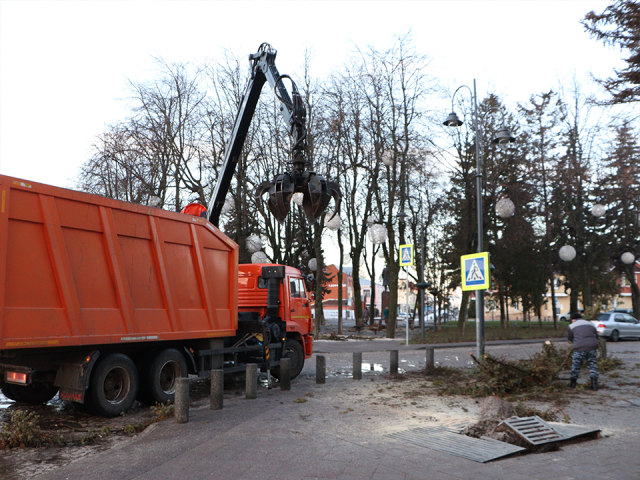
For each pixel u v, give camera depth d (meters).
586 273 37.09
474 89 16.34
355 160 27.58
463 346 24.09
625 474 5.11
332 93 25.89
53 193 7.72
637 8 13.66
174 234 9.95
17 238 7.23
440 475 5.09
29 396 9.36
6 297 7.02
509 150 29.50
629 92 14.67
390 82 25.95
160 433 7.01
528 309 40.19
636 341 28.66
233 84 25.39
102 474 5.30
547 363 11.45
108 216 8.59
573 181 34.88
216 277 10.98
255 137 26.06
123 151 24.70
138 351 9.48
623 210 36.66
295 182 9.66
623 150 33.62
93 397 8.16
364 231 35.41
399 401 9.51
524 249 35.69
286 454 5.89
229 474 5.21
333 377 13.34
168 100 25.05
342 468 5.34
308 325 14.10
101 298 8.36
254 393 9.88
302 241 31.78
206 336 10.47
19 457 6.17
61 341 7.57
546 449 6.03
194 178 26.36
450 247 34.94
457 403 9.30
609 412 8.43
